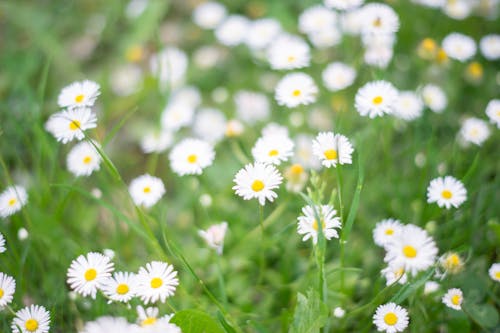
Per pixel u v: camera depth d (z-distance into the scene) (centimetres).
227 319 57
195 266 64
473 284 59
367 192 67
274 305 62
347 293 60
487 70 76
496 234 60
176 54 79
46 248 64
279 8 83
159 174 73
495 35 73
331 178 65
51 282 63
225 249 65
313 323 55
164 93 73
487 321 58
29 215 63
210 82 80
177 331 54
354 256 63
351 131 71
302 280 61
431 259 55
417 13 79
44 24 84
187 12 88
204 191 68
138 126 77
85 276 56
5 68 80
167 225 68
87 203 69
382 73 68
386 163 68
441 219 64
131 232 65
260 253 64
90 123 59
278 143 60
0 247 58
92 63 83
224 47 84
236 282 64
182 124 72
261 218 59
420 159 68
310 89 64
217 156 71
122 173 74
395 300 56
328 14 75
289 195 64
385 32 68
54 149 70
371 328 60
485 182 66
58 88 79
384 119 67
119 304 57
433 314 59
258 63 79
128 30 86
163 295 56
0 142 72
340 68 72
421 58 75
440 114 72
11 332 58
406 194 67
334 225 56
